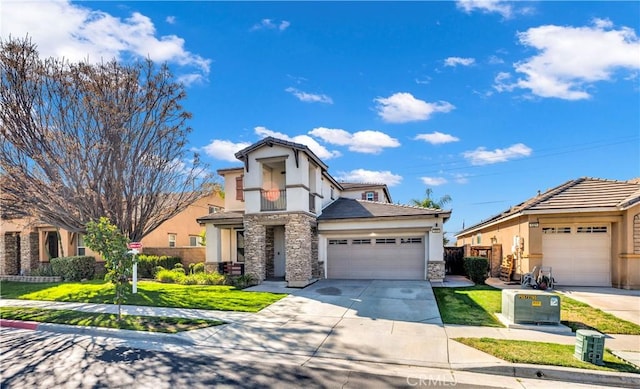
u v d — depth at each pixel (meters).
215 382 5.46
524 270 14.97
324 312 9.95
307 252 15.97
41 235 21.95
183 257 21.64
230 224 18.81
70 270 17.66
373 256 17.06
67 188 14.13
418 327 8.34
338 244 17.58
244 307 10.65
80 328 8.70
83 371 5.95
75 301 12.16
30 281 17.92
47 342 7.76
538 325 8.15
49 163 13.93
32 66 13.62
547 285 13.47
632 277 13.23
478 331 7.96
